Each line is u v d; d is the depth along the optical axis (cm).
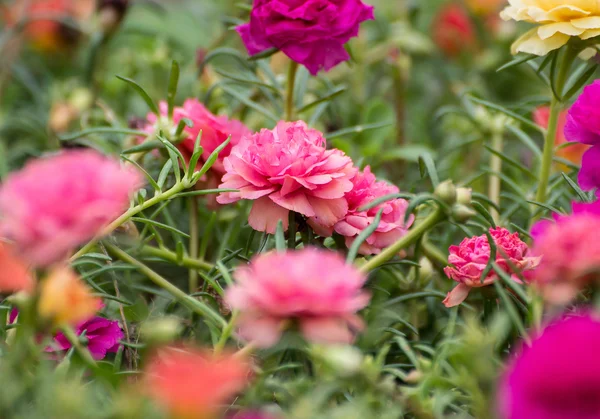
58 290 38
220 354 41
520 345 43
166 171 45
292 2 48
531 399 37
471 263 44
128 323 47
